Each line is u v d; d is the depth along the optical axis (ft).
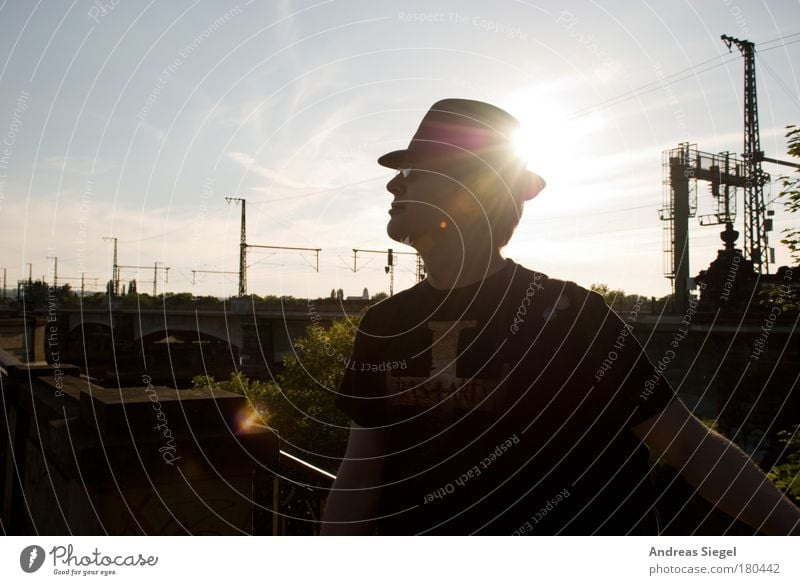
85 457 6.15
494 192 4.34
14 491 10.59
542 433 4.01
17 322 31.42
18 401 10.86
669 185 61.67
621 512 4.01
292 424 56.29
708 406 48.91
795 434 26.78
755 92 56.34
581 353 4.00
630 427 3.94
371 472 4.78
